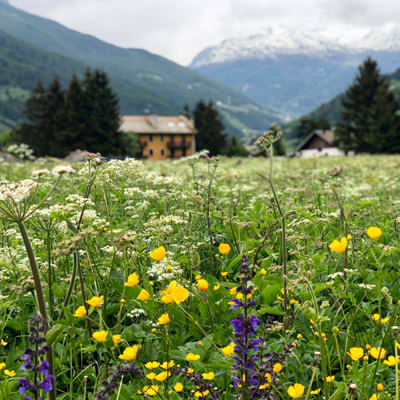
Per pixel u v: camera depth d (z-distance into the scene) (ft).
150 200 25.48
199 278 11.93
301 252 15.92
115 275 13.55
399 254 16.74
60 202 20.95
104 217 20.68
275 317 12.96
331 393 9.02
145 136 359.46
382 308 13.25
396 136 218.59
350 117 230.89
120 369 6.91
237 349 7.67
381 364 9.61
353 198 32.37
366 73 233.96
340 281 13.56
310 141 348.38
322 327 10.94
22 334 11.57
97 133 211.20
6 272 13.16
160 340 11.10
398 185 39.37
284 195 31.07
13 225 18.43
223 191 31.40
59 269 14.85
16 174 44.98
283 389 8.54
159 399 8.51
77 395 9.39
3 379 9.32
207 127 307.58
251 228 19.83
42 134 208.95
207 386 8.16
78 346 10.75
